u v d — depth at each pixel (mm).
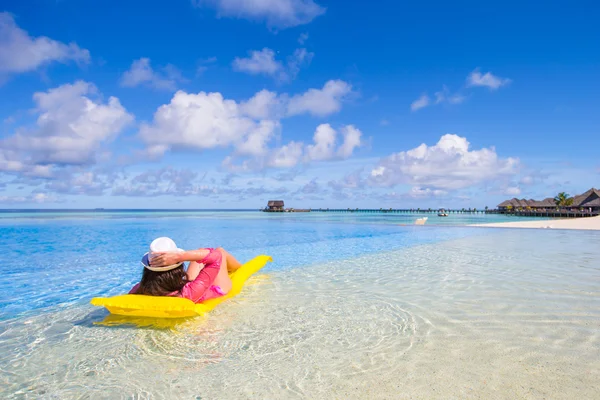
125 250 10367
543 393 2215
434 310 4051
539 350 2877
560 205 75562
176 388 2369
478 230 18766
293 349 2988
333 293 4949
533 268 6738
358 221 33000
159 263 3838
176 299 3748
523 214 70938
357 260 8180
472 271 6508
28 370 2656
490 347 2953
